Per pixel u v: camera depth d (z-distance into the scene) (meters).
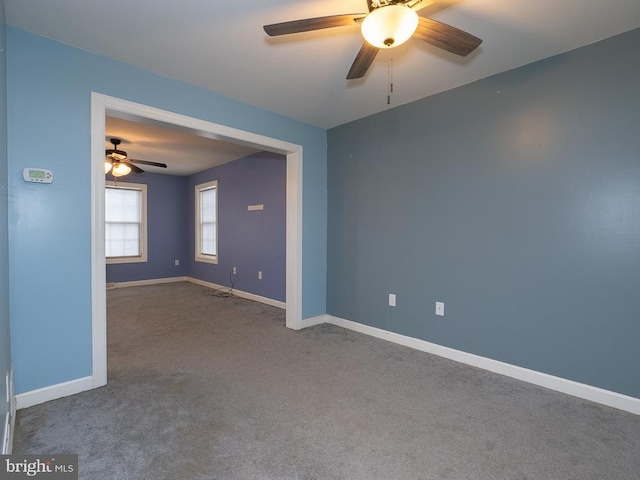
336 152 3.92
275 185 5.05
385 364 2.80
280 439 1.79
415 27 1.57
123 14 1.94
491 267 2.68
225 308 4.82
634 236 2.07
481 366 2.74
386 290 3.43
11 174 2.03
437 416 2.02
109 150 4.55
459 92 2.85
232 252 6.00
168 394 2.27
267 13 1.95
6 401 1.55
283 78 2.73
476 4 1.85
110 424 1.90
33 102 2.10
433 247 3.04
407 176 3.23
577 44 2.21
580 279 2.26
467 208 2.81
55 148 2.18
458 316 2.88
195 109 2.87
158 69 2.58
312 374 2.60
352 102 3.21
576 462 1.62
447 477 1.52
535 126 2.44
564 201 2.32
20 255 2.06
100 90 2.37
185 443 1.74
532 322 2.48
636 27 2.03
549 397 2.26
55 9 1.89
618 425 1.94
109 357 2.92
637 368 2.07
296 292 3.77
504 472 1.55
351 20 1.62
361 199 3.65
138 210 6.88
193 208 7.20
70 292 2.25
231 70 2.60
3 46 1.75
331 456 1.66
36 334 2.12
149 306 4.91
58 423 1.90
